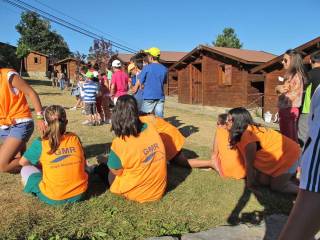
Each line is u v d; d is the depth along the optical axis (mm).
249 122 3012
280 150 2947
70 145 2562
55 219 2350
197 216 2498
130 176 2615
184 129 6121
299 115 3566
